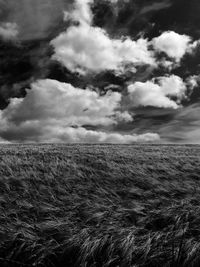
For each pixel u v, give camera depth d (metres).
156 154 23.61
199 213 7.03
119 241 5.42
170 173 14.58
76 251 5.33
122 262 4.93
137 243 5.53
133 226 6.34
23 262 5.15
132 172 14.02
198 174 15.01
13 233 5.89
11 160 15.17
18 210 7.64
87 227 6.33
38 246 5.43
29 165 14.59
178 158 20.92
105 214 7.21
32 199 8.94
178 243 5.46
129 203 8.52
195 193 10.06
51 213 7.58
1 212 7.41
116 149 29.70
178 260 4.90
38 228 6.34
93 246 5.21
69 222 6.64
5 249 5.45
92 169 14.41
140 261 5.01
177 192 10.36
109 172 13.77
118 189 10.81
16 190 10.24
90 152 22.91
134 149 31.19
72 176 12.74
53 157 18.09
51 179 11.75
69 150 24.73
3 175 12.01
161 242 5.57
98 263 5.06
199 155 25.02
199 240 5.51
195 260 4.84
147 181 12.20
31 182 11.30
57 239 5.87
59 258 5.24
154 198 9.62
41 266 5.07
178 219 6.48
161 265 4.92
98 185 11.25
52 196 9.14
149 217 7.08
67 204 8.70
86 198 9.23
